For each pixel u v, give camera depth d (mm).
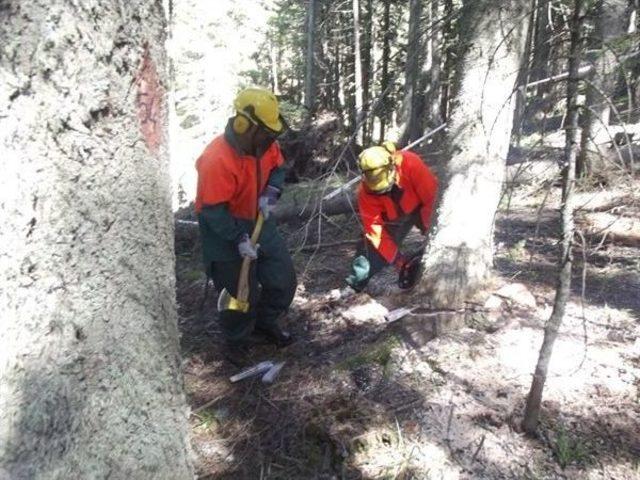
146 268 1472
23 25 1119
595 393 2791
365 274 3818
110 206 1337
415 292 3645
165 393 1590
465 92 3252
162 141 1504
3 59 1111
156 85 1447
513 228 5062
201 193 3072
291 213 5773
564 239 2273
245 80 18641
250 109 2902
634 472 2398
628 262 4152
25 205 1177
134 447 1486
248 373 3436
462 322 3383
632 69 2158
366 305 3857
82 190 1271
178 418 1659
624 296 3678
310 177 7699
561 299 2354
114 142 1324
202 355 3771
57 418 1279
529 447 2564
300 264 4938
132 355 1454
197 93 17141
